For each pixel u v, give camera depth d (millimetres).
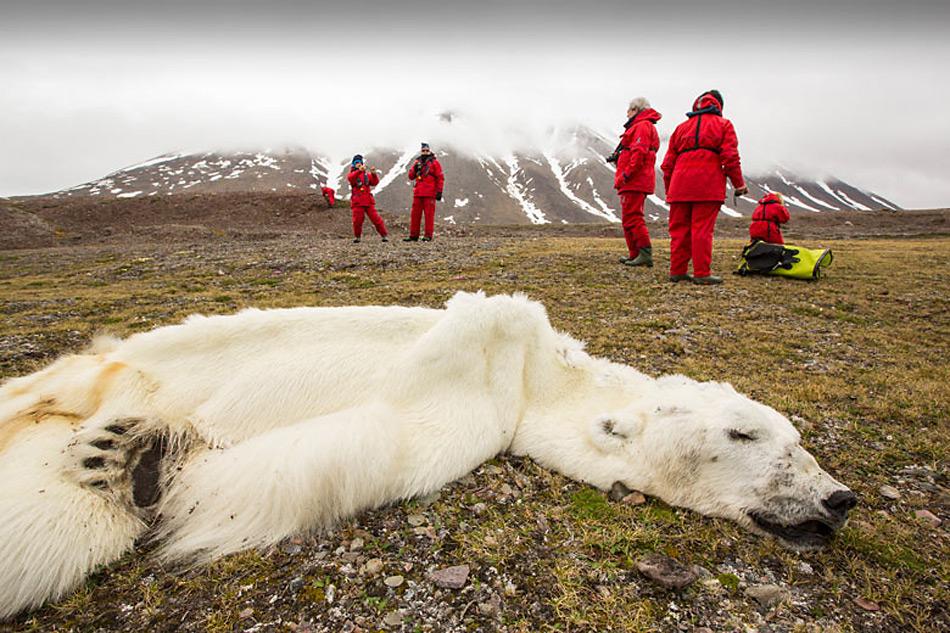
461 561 2062
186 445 2688
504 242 14852
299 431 2570
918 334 5379
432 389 2807
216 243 17516
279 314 3066
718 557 2127
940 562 2094
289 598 1897
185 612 1866
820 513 2172
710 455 2408
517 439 2916
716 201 7355
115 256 14023
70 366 2932
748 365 4398
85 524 2164
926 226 40406
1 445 2352
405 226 26547
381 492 2443
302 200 30969
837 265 10117
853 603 1884
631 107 8930
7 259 14836
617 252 11484
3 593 1933
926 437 3150
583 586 1928
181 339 2953
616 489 2566
